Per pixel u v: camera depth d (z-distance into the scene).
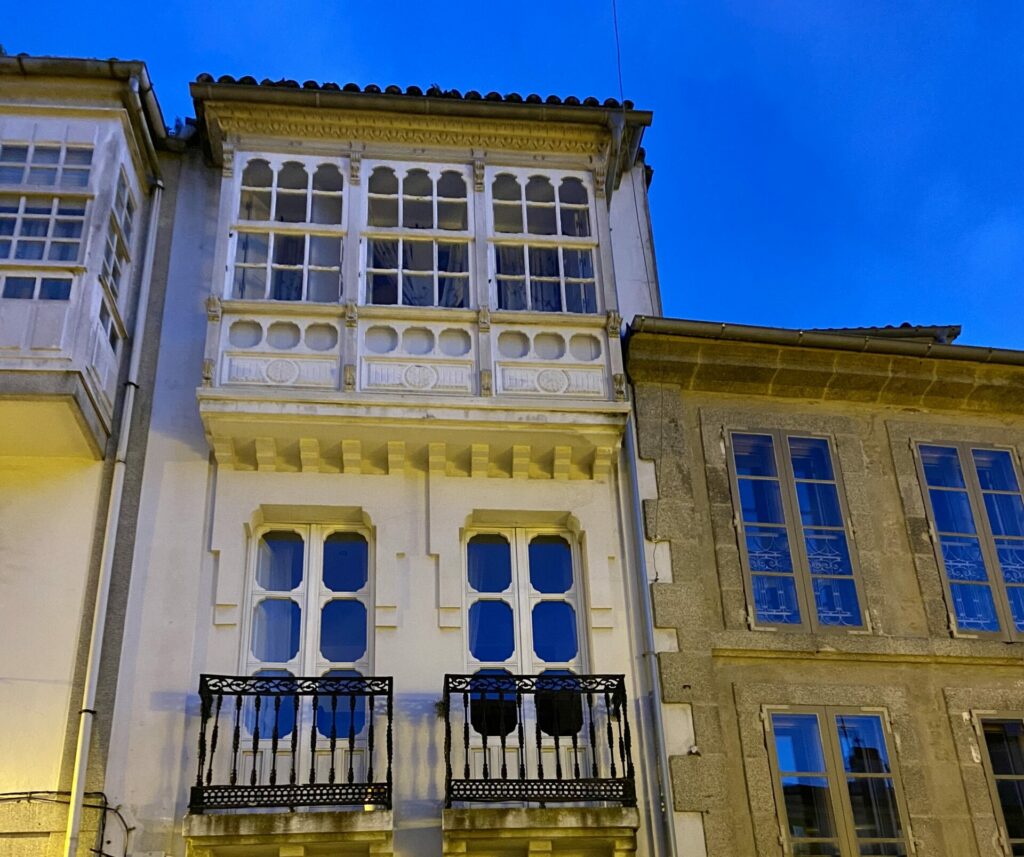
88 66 10.71
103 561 9.69
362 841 8.78
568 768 9.69
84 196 10.33
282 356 10.40
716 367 11.49
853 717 10.30
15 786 8.88
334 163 11.49
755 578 10.82
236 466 10.40
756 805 9.70
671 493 10.92
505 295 11.19
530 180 11.79
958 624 10.95
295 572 10.34
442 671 9.81
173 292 11.23
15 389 9.32
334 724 8.99
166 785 9.05
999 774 10.29
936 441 11.93
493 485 10.68
